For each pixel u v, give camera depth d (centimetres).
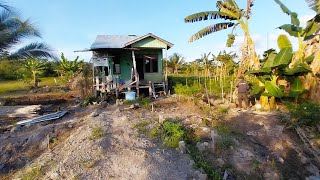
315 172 777
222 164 746
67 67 3228
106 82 1695
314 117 950
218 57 2030
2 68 1507
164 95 1664
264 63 1187
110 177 658
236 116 1083
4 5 1298
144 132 909
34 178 696
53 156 817
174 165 706
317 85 1120
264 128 965
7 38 1295
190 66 3080
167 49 1773
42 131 1016
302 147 871
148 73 1831
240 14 1255
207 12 1309
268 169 757
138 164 698
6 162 848
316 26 1088
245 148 834
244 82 1226
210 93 1482
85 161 722
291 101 1150
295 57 1179
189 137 866
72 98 2073
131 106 1259
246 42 1284
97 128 933
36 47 1388
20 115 1326
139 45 1664
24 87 2953
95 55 1797
